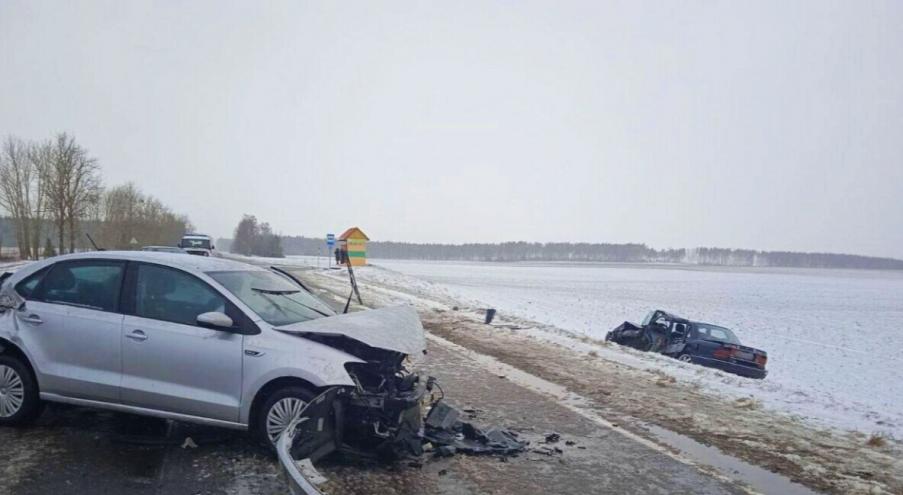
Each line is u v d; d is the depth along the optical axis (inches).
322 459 235.6
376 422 228.7
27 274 271.7
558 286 2568.9
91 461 229.3
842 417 383.9
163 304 253.4
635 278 3843.5
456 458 252.7
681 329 754.2
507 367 471.2
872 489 244.4
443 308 954.1
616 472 249.8
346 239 2177.7
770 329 1277.1
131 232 2925.7
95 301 258.7
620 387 417.1
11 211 2161.7
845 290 3122.5
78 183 1989.4
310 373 230.8
